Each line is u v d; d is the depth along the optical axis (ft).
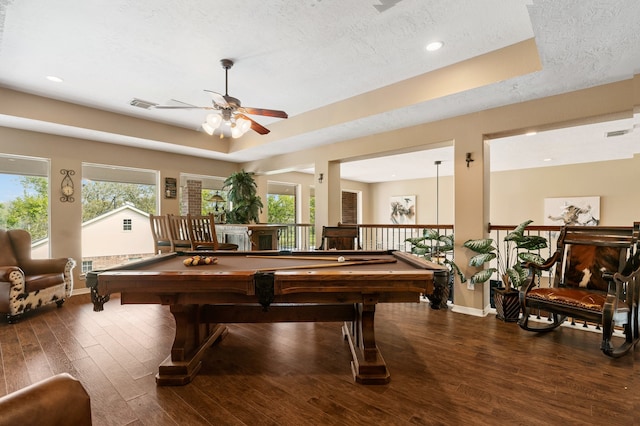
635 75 8.69
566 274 9.62
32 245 14.19
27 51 9.25
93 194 16.02
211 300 6.75
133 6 7.25
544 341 9.00
